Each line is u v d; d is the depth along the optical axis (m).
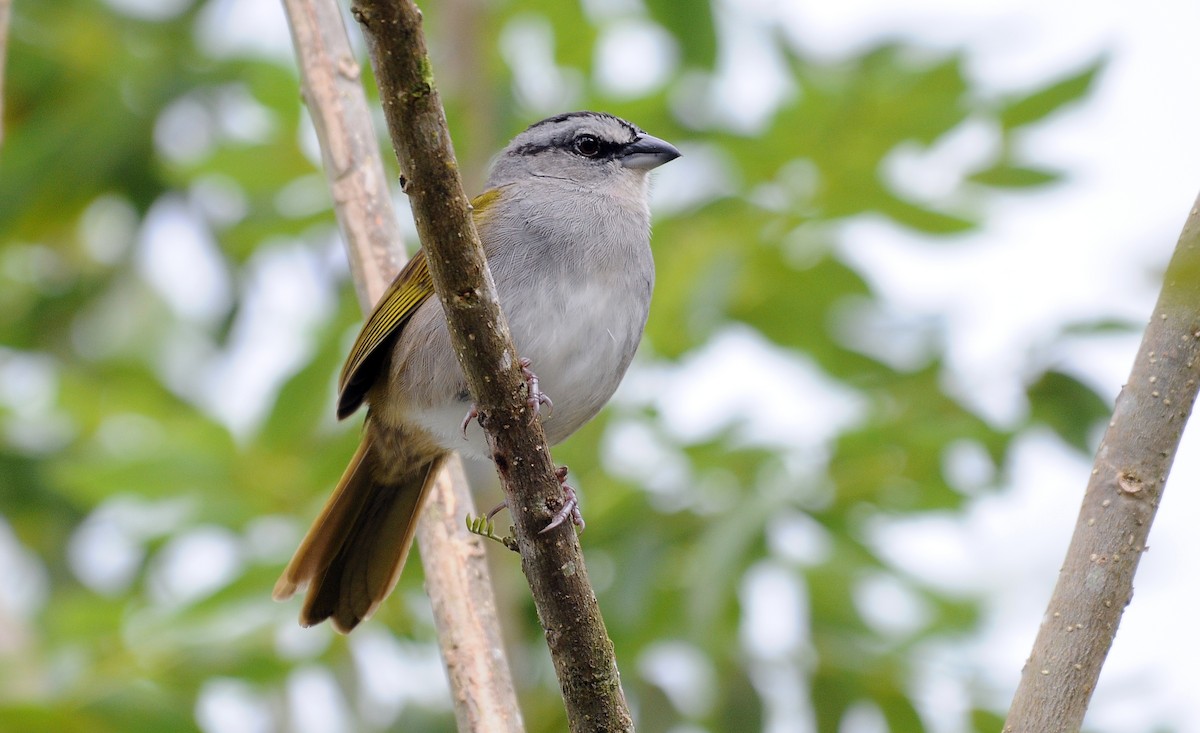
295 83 11.91
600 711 6.31
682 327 11.26
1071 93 10.94
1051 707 5.80
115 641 10.37
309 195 12.16
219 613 10.42
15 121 13.18
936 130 11.11
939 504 10.65
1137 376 6.04
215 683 10.58
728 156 11.55
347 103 8.88
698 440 10.61
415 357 8.66
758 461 10.50
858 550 10.70
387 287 8.66
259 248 12.91
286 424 10.91
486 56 12.36
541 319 8.65
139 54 13.13
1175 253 4.79
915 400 10.70
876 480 10.41
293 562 8.91
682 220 11.59
